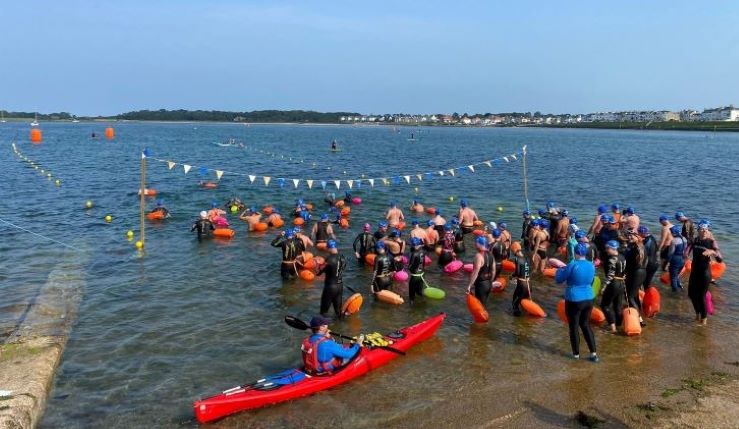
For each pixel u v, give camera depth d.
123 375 9.89
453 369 10.08
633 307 12.07
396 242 16.55
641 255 12.53
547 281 15.86
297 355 10.81
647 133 195.25
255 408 8.72
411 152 78.56
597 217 18.16
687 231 16.62
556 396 9.04
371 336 10.70
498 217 26.23
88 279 15.38
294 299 14.04
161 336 11.59
